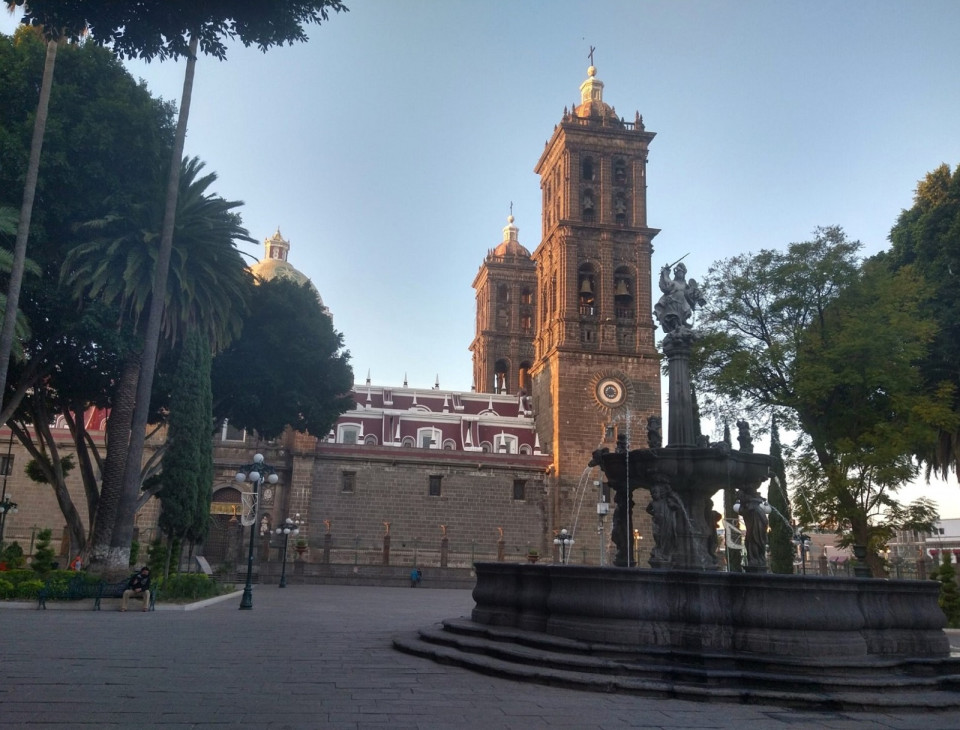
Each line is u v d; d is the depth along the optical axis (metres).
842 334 31.62
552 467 65.62
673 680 11.95
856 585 13.53
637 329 69.00
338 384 48.38
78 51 32.97
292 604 29.53
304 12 11.14
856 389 31.97
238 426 47.12
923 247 40.31
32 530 56.81
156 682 11.00
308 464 61.44
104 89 33.19
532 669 12.43
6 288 31.39
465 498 64.50
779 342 34.03
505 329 89.19
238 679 11.50
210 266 36.19
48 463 36.84
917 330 31.36
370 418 70.94
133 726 8.23
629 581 13.65
